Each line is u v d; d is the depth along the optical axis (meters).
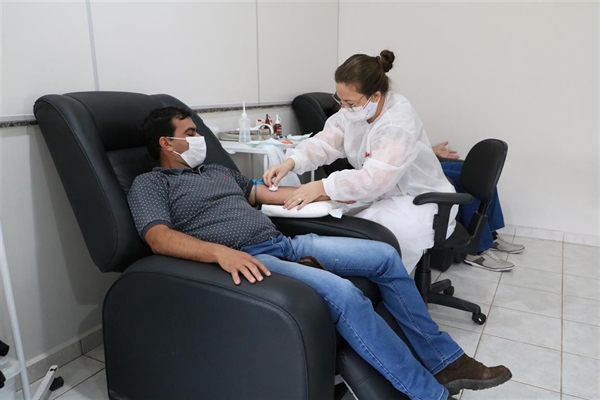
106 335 1.39
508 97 3.11
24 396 1.36
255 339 1.11
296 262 1.44
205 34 2.28
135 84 1.92
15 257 1.54
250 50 2.64
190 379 1.24
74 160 1.34
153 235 1.31
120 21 1.82
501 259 2.77
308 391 1.10
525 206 3.21
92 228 1.36
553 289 2.38
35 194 1.57
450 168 2.75
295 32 3.06
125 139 1.58
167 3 2.04
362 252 1.46
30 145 1.54
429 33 3.28
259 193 1.78
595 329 1.97
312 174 2.98
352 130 1.93
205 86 2.33
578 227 3.08
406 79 3.43
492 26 3.06
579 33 2.82
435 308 2.19
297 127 3.23
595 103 2.86
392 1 3.36
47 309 1.67
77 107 1.38
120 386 1.41
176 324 1.23
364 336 1.22
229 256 1.21
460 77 3.24
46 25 1.54
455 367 1.46
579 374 1.67
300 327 1.06
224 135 2.44
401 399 1.27
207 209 1.49
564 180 3.05
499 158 1.85
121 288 1.31
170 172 1.52
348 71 1.68
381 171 1.67
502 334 1.95
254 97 2.73
